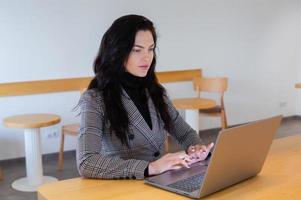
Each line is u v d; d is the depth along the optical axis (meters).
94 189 1.26
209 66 5.23
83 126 1.45
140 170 1.33
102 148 1.54
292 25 5.89
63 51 4.17
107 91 1.52
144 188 1.26
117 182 1.33
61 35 4.14
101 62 1.53
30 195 3.20
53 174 3.71
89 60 4.33
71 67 4.24
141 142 1.55
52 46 4.11
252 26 5.51
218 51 5.27
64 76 4.21
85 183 1.32
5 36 3.86
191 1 4.94
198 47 5.10
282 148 1.75
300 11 5.91
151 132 1.57
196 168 1.41
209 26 5.14
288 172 1.43
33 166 3.40
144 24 1.50
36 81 4.05
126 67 1.52
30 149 3.38
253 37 5.55
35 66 4.04
